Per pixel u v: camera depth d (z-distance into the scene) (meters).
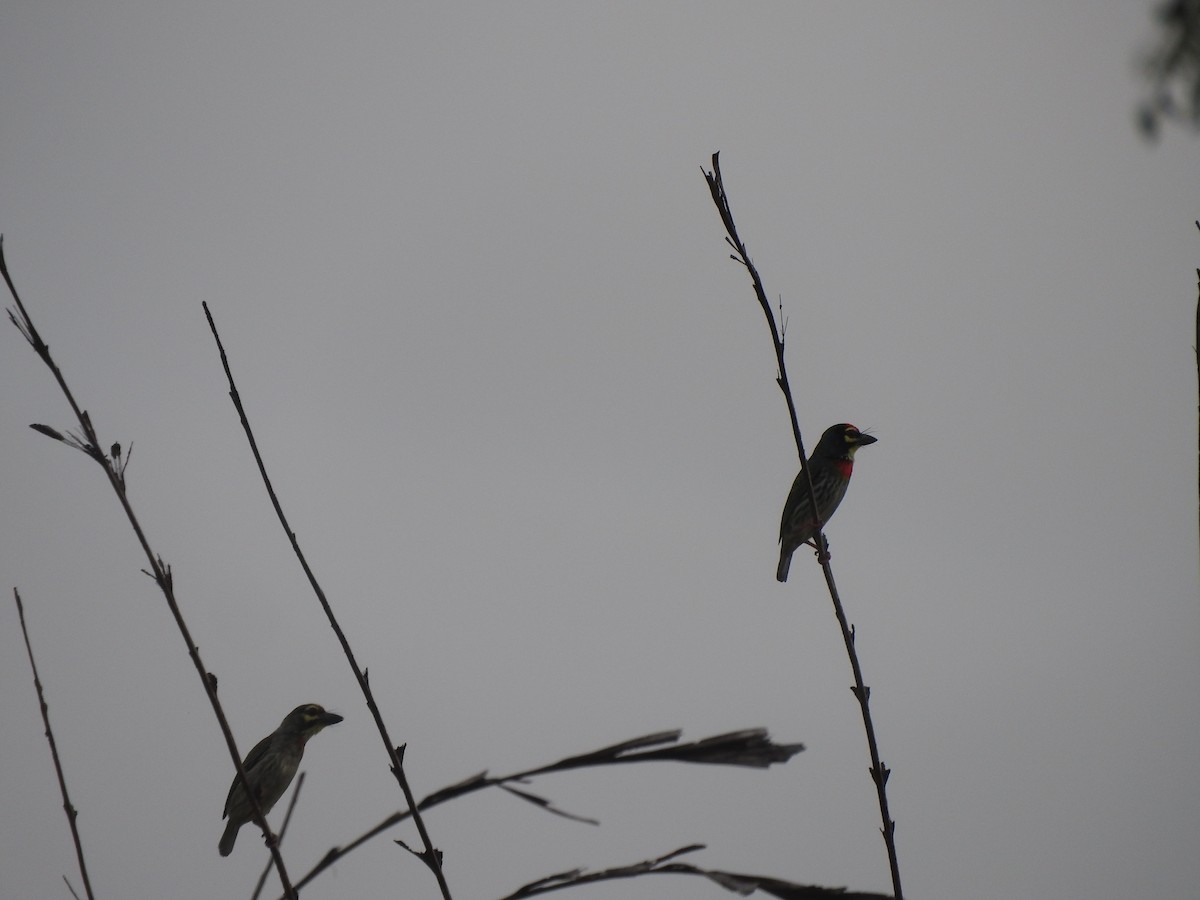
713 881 3.98
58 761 6.56
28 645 6.82
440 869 5.62
